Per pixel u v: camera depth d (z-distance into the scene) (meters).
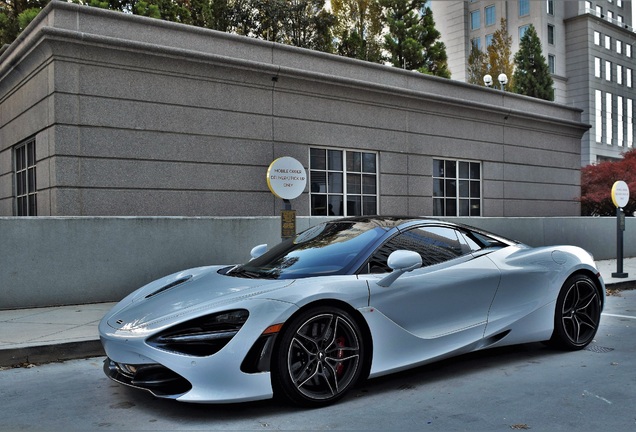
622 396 3.62
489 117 14.39
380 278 3.79
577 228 13.12
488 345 4.29
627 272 10.95
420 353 3.87
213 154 9.97
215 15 23.77
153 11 18.77
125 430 3.12
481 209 14.44
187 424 3.19
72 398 3.75
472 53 38.28
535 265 4.64
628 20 55.75
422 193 13.02
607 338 5.41
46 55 8.60
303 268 3.92
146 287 4.29
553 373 4.17
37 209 9.28
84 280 7.32
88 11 8.77
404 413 3.32
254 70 10.30
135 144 9.13
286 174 7.29
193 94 9.74
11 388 4.02
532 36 33.72
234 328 3.22
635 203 19.72
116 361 3.42
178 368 3.15
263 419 3.23
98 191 8.77
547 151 16.00
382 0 27.17
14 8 18.89
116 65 8.92
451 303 4.06
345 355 3.55
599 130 50.25
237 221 8.42
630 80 54.34
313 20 25.06
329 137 11.44
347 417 3.26
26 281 6.98
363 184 12.12
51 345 4.82
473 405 3.46
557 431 3.03
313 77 11.00
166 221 7.85
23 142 10.05
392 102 12.41
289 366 3.29
